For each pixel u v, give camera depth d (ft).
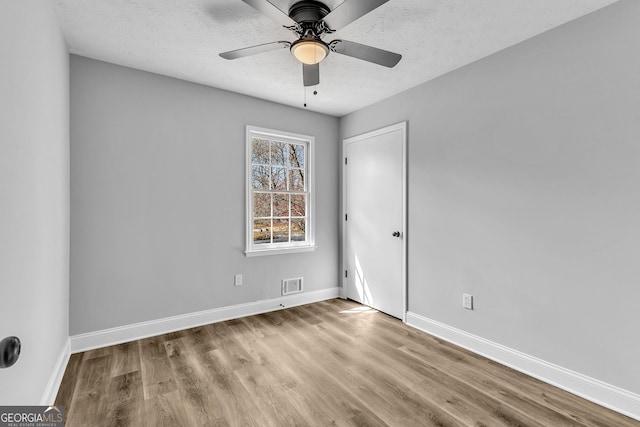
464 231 8.55
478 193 8.21
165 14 6.41
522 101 7.30
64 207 7.26
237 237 10.68
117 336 8.57
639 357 5.65
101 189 8.34
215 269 10.25
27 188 4.52
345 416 5.68
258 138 11.41
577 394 6.36
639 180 5.65
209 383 6.70
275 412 5.78
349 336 9.23
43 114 5.37
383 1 4.87
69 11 6.27
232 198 10.55
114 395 6.23
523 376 7.09
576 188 6.43
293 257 12.07
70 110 7.91
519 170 7.36
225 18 6.56
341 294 13.20
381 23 6.68
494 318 7.88
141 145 8.93
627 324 5.80
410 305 10.18
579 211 6.39
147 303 9.05
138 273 8.91
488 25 6.71
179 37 7.29
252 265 11.04
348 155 12.79
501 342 7.73
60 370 6.70
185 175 9.64
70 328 7.98
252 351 8.21
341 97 11.00
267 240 11.59
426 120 9.61
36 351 4.97
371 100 11.29
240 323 10.20
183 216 9.62
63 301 7.20
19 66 4.20
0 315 3.55
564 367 6.62
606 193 6.03
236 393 6.35
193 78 9.52
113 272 8.54
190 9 6.25
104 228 8.39
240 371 7.20
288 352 8.18
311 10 5.54
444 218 9.07
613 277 5.96
